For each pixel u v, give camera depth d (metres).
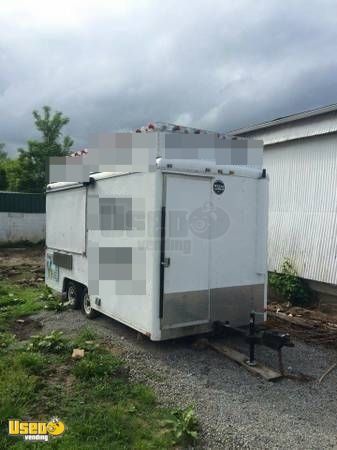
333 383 4.78
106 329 6.48
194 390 4.45
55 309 7.68
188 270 5.37
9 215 20.39
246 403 4.20
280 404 4.20
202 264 5.50
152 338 5.14
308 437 3.60
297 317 7.61
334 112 8.15
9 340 5.86
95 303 6.60
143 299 5.31
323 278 8.47
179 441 3.47
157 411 3.95
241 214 5.87
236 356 5.34
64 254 7.83
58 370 4.83
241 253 5.89
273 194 9.77
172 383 4.60
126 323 5.70
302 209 9.02
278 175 9.65
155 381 4.63
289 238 9.30
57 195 8.19
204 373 4.91
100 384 4.45
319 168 8.65
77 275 7.29
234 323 5.84
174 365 5.11
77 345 5.57
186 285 5.36
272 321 7.34
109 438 3.46
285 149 9.46
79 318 7.14
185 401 4.18
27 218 20.84
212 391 4.43
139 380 4.64
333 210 8.33
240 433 3.62
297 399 4.33
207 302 5.56
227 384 4.63
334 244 8.28
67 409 3.92
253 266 6.04
